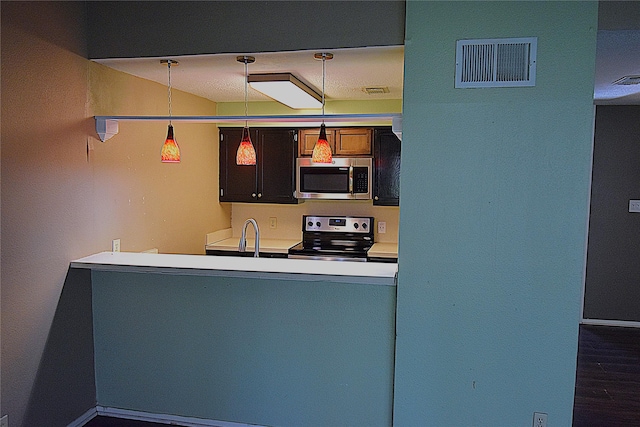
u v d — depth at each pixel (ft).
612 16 7.78
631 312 15.83
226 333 9.07
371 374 8.56
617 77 11.09
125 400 9.66
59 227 8.66
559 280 7.54
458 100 7.63
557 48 7.27
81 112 9.08
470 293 7.84
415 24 7.68
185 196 13.39
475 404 7.99
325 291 8.59
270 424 9.07
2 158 7.44
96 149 9.55
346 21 8.25
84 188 9.26
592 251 15.90
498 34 7.44
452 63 7.61
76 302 9.15
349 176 14.65
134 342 9.49
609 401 10.71
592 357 13.21
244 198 15.57
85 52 9.14
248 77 10.53
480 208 7.70
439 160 7.75
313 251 14.40
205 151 14.64
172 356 9.36
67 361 8.96
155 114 11.62
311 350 8.76
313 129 14.93
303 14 8.41
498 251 7.70
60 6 8.51
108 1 9.07
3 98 7.41
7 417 7.75
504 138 7.54
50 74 8.31
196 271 8.53
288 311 8.77
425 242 7.91
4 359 7.67
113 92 10.00
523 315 7.70
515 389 7.82
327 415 8.82
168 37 8.93
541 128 7.42
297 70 10.16
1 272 7.54
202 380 9.28
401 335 8.13
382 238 15.99
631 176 15.48
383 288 8.36
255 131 15.31
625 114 15.43
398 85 11.91
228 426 9.25
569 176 7.39
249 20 8.63
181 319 9.24
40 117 8.13
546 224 7.52
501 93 7.49
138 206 11.05
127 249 10.67
